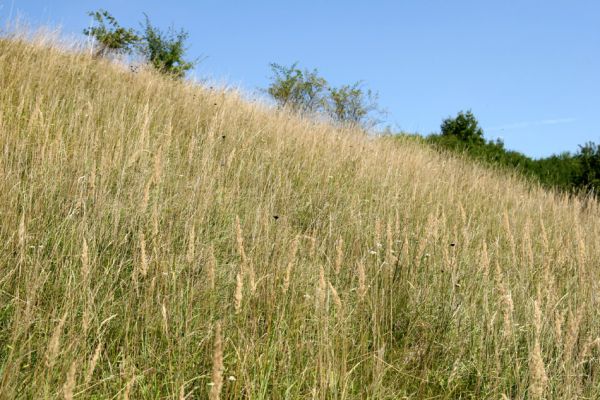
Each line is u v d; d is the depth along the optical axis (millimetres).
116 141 5371
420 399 3191
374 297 3738
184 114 7699
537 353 2750
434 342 3658
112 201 4348
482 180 9578
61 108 6055
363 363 3332
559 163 15086
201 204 4648
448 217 6629
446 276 4238
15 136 4797
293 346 3283
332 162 7656
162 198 4625
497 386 3240
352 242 4926
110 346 3021
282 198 5438
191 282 3520
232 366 3035
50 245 3768
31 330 2947
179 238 4234
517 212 8023
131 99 7508
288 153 7402
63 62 8172
